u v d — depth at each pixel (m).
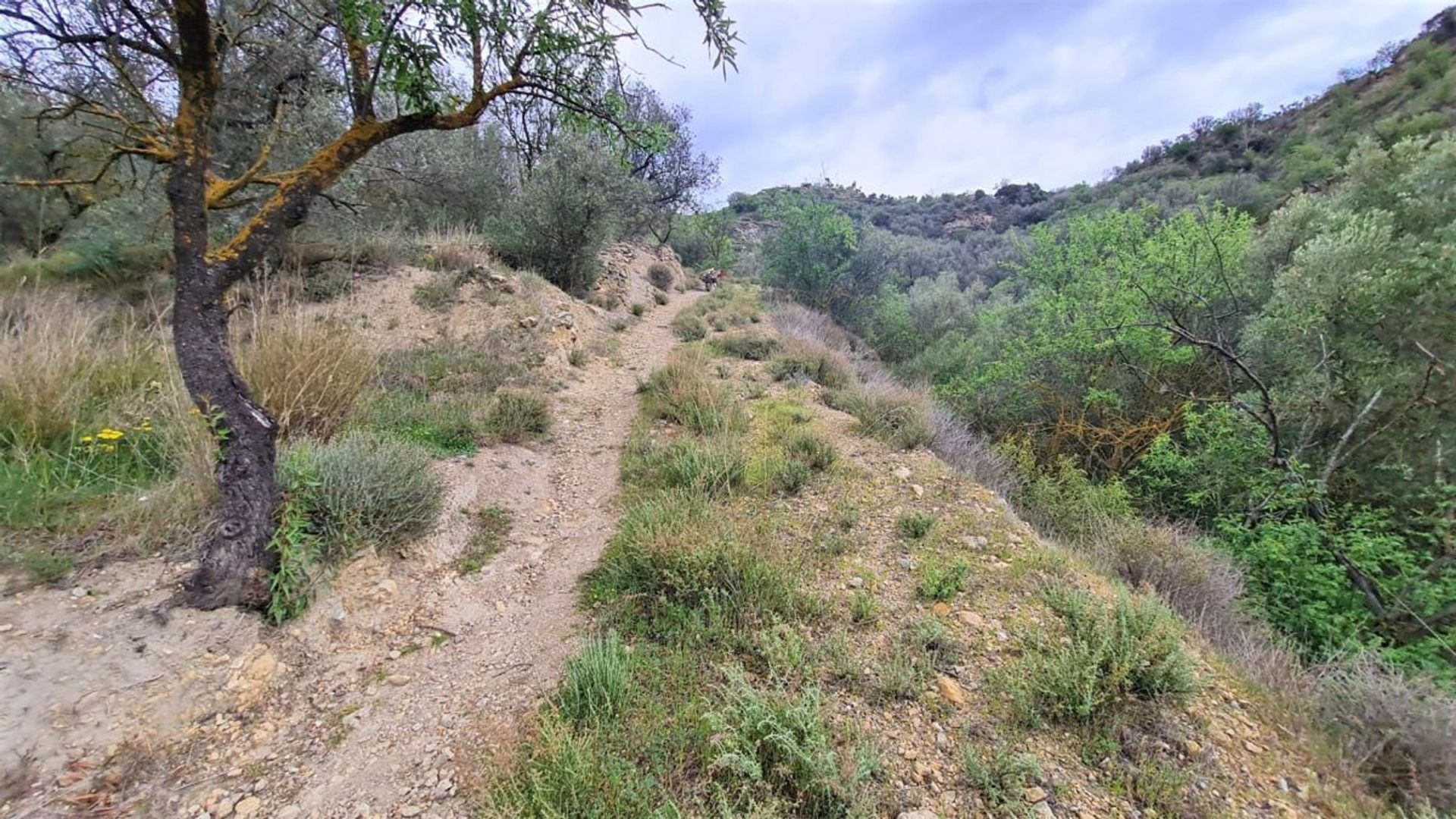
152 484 3.41
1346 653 3.96
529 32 2.97
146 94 4.09
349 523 3.32
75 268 7.52
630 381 8.88
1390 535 5.19
